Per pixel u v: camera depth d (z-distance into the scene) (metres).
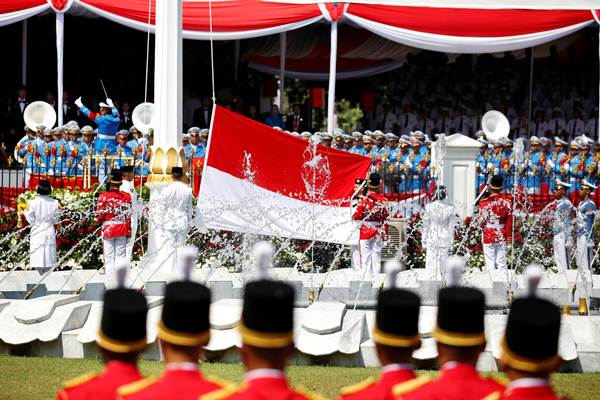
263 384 13.72
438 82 85.81
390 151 65.75
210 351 30.02
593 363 29.77
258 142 54.44
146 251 51.81
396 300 15.26
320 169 55.34
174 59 46.91
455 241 53.66
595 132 84.69
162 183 46.59
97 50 86.06
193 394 14.12
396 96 86.31
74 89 84.38
